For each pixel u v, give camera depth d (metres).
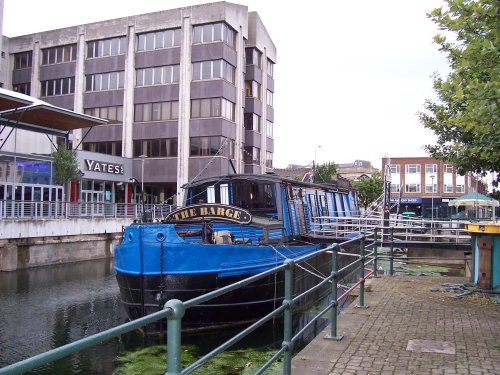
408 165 68.62
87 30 44.09
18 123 29.70
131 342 10.76
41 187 31.58
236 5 41.91
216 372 8.50
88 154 37.81
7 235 23.23
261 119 46.88
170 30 41.47
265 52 47.56
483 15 5.77
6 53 46.97
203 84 40.12
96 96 43.53
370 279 11.54
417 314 7.87
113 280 21.00
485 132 6.05
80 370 9.02
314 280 14.79
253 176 14.21
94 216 29.47
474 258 10.29
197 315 10.88
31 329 12.68
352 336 6.60
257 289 11.62
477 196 30.33
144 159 41.47
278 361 8.55
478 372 5.15
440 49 7.67
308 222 16.61
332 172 56.88
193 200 14.87
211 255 10.92
